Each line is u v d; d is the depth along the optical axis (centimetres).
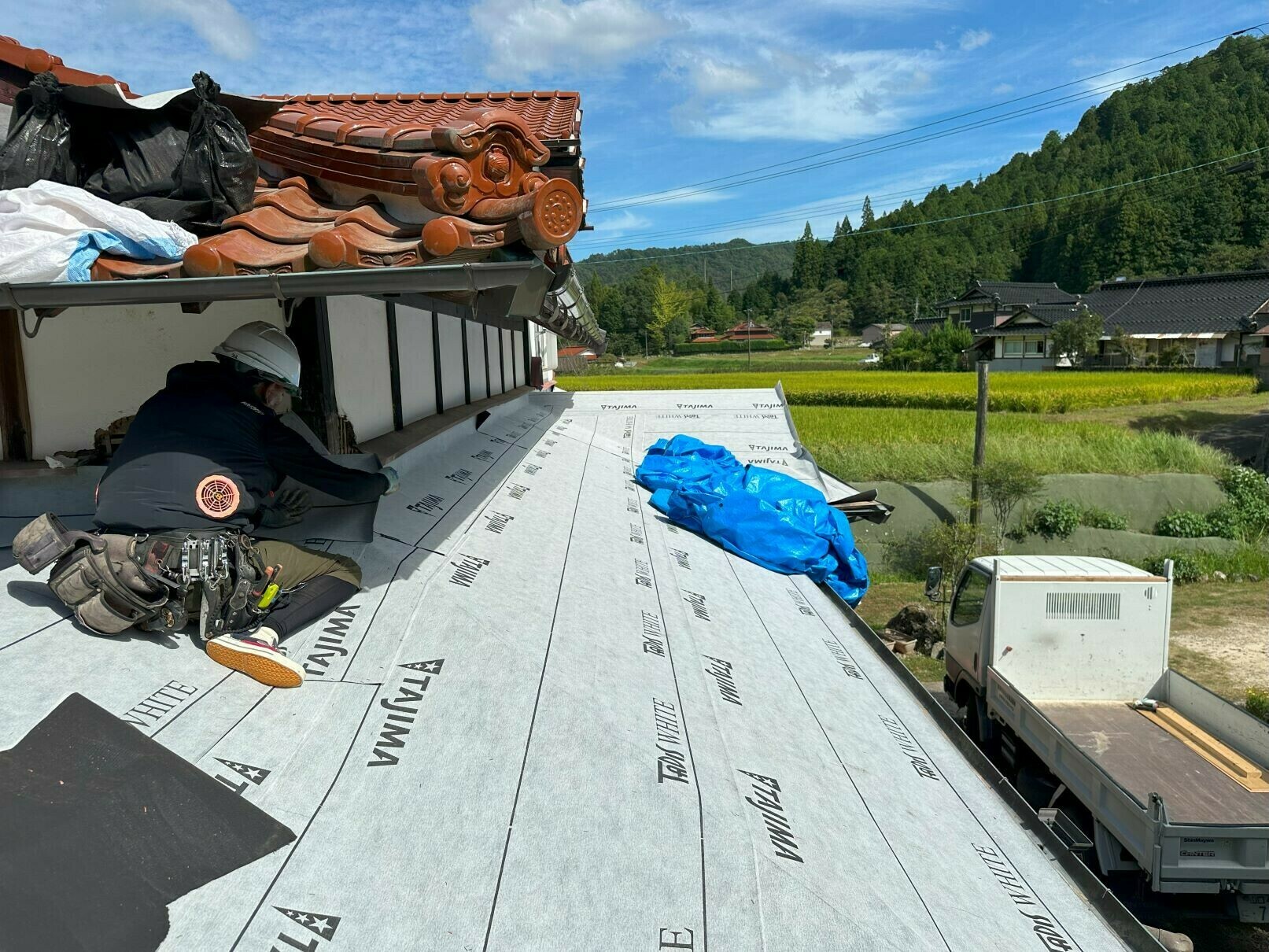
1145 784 554
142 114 332
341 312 496
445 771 266
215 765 242
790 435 1159
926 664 1089
